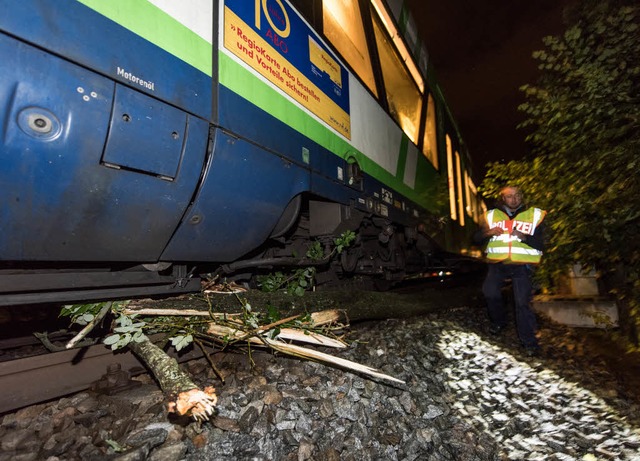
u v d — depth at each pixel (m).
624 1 3.54
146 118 1.78
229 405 1.86
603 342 4.49
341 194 3.41
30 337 2.18
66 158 1.55
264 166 2.49
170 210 2.01
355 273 4.65
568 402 2.79
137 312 2.06
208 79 2.10
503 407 2.65
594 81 3.57
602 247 4.13
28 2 1.40
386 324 4.04
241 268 3.01
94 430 1.59
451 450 2.08
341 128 3.52
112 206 1.77
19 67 1.39
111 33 1.65
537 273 4.98
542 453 2.17
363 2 4.55
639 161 3.39
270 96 2.58
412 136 5.61
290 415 1.90
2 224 1.49
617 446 2.26
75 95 1.53
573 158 4.18
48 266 1.83
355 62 4.08
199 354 2.41
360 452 1.83
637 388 3.29
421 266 6.86
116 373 1.99
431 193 6.22
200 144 2.04
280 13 2.81
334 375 2.39
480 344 3.98
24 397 1.69
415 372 2.86
